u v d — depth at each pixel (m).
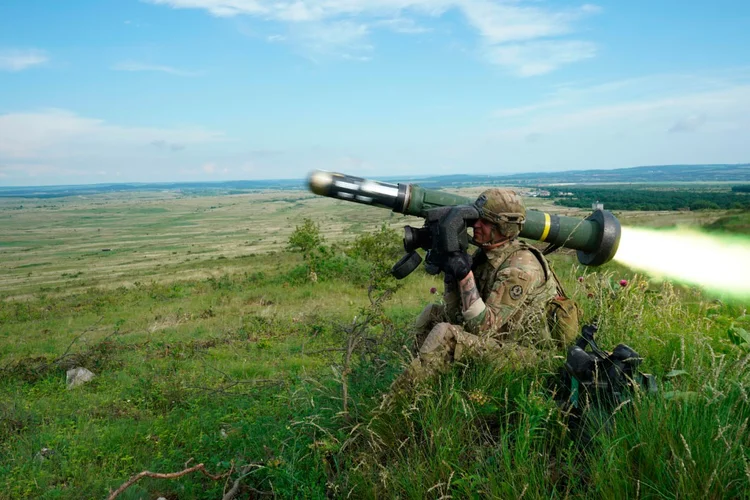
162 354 8.98
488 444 2.32
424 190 3.09
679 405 2.03
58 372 8.02
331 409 2.82
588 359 2.22
